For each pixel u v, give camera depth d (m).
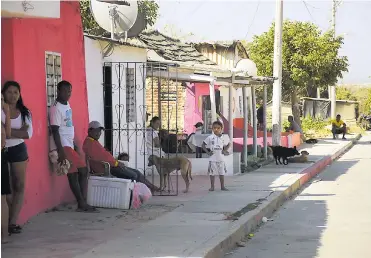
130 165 15.29
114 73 14.39
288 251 8.83
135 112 15.38
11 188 8.57
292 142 28.97
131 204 11.03
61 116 10.25
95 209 10.60
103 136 13.98
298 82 33.62
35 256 7.48
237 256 8.52
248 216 10.58
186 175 13.41
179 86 23.11
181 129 22.78
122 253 7.67
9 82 8.27
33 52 9.75
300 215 12.03
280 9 23.97
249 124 29.00
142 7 22.42
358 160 25.47
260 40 34.12
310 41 33.19
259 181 15.91
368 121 59.72
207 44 31.97
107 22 14.45
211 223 9.87
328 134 42.09
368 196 14.70
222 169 14.01
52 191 10.56
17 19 9.16
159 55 22.50
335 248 9.01
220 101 26.16
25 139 8.77
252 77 18.91
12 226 8.68
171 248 7.97
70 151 10.38
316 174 19.92
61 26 10.98
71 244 8.16
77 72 11.73
